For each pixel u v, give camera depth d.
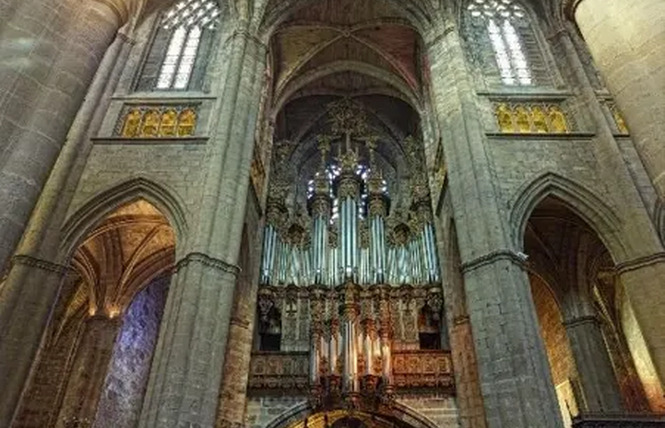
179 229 15.52
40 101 8.95
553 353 22.42
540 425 11.64
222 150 16.66
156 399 12.08
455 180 16.56
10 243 7.79
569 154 17.22
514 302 13.39
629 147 17.08
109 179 16.56
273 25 21.97
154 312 27.36
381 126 30.22
